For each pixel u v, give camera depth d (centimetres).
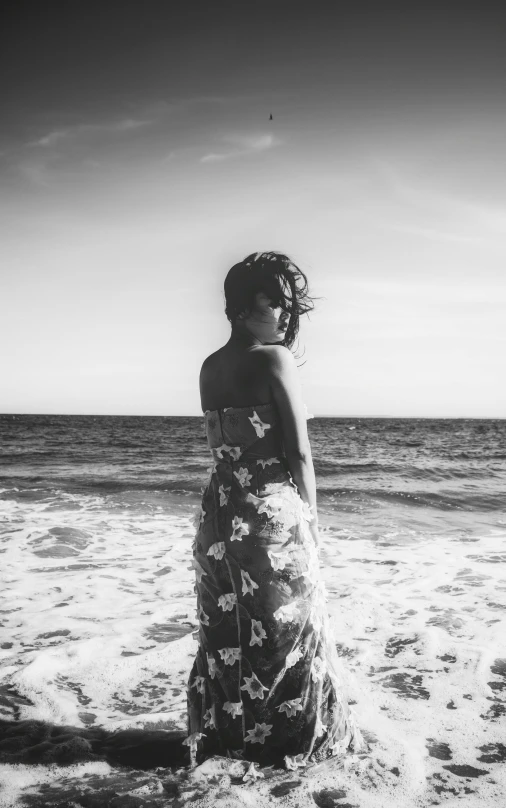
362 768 220
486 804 198
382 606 445
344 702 233
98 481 1320
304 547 226
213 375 236
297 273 236
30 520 859
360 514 960
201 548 231
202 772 217
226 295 236
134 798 202
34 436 3959
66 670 326
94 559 625
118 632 390
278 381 221
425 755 232
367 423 10481
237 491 223
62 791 207
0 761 229
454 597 472
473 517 936
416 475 1570
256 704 219
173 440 3675
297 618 221
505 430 6594
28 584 521
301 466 224
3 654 348
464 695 290
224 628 222
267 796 202
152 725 259
